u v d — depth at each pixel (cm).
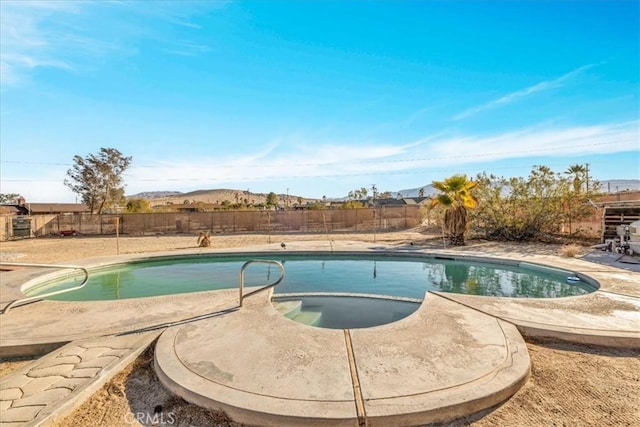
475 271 955
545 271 852
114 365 341
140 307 535
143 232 2241
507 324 432
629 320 446
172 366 327
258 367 321
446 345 366
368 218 2278
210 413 272
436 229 1978
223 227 2273
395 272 964
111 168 3300
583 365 346
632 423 251
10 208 3384
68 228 2183
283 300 621
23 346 404
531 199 1403
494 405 275
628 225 1076
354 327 504
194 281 884
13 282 743
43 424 256
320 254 1166
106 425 262
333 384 288
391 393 274
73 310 527
